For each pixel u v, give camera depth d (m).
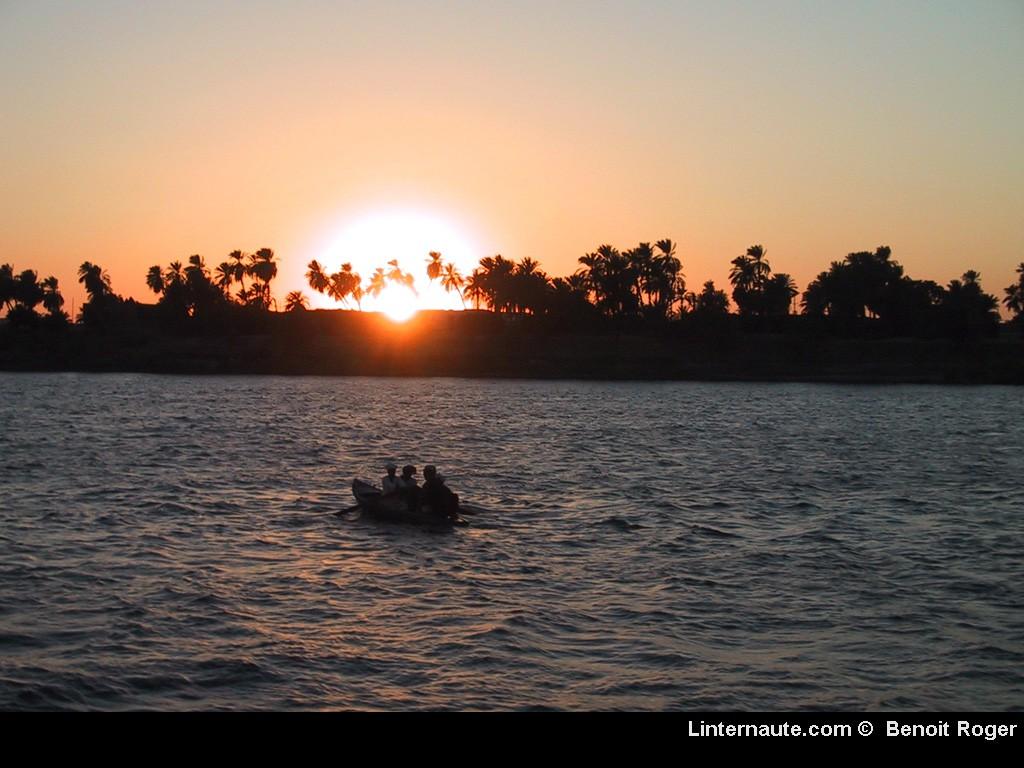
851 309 160.00
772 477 38.41
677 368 144.12
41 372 150.12
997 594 19.61
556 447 51.28
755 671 15.14
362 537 24.73
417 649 15.84
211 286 176.75
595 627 17.19
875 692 14.38
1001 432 63.41
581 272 170.50
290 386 119.38
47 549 22.38
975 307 157.75
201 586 19.34
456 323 177.88
